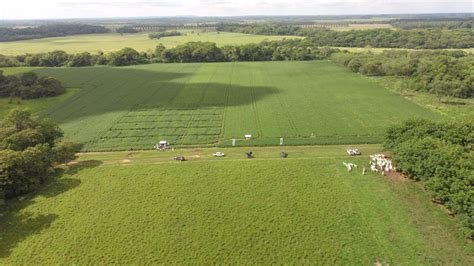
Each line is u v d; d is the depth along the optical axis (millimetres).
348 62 188875
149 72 186500
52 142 79688
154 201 64188
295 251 53344
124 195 65875
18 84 138250
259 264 51406
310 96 132375
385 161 75188
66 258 52594
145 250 53938
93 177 71625
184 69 194750
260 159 79312
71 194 66250
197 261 52031
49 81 139875
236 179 70375
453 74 131500
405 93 134625
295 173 72250
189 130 99375
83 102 129000
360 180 69812
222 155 81812
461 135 72562
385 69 165875
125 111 117188
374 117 107000
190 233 57031
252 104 122812
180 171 73312
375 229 56938
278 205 62969
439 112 110625
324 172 72812
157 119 108812
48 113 116188
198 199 64625
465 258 50500
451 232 55250
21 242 55406
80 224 58906
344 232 56625
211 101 127312
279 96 133000
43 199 65000
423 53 194250
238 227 58094
